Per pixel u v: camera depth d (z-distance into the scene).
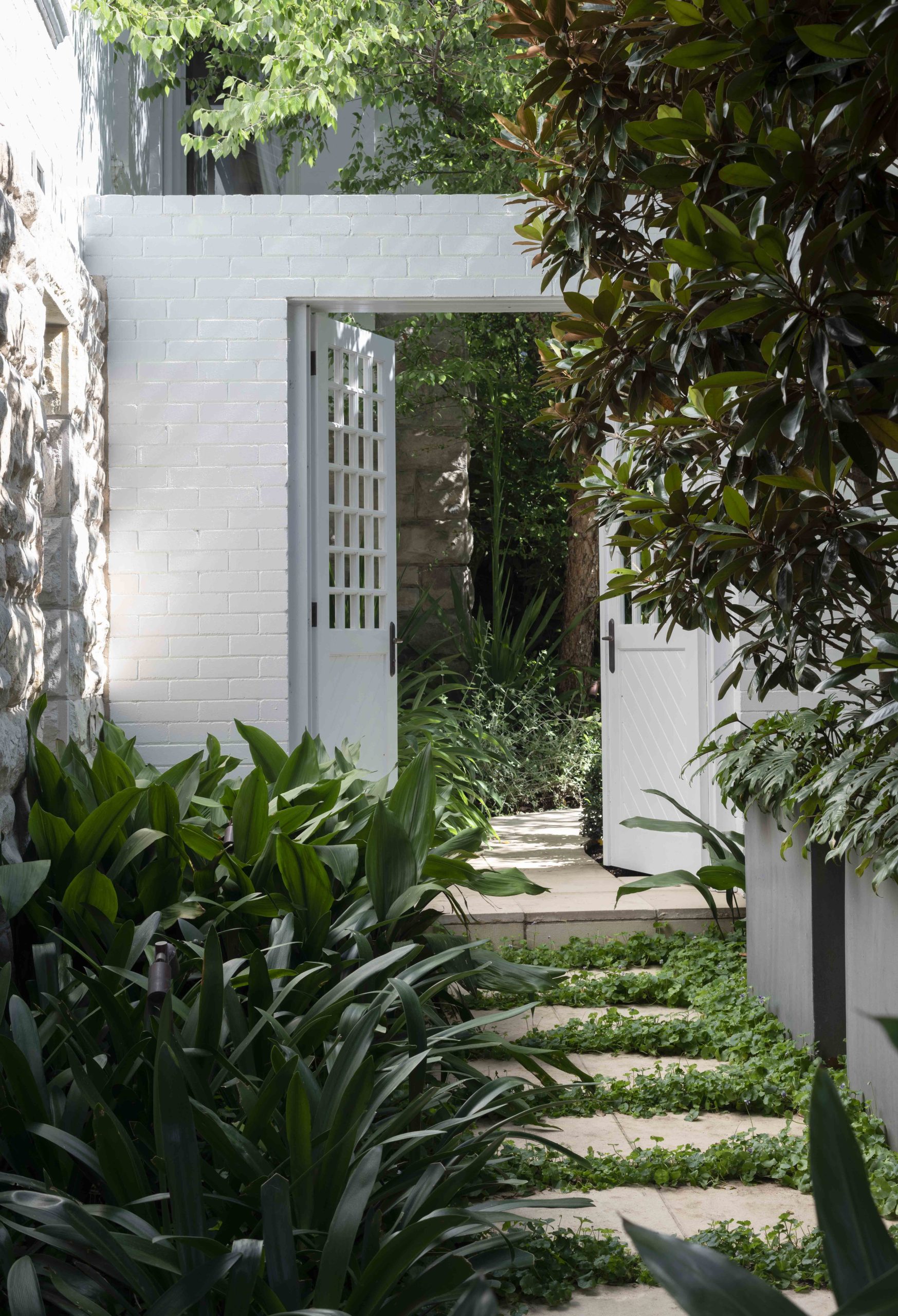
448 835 4.91
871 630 3.19
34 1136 2.13
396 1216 2.20
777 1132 3.00
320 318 5.76
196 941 2.97
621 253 3.23
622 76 2.75
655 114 2.83
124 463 5.54
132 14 5.57
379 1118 2.54
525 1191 2.65
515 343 9.54
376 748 6.20
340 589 5.92
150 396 5.54
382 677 6.27
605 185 2.95
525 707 8.41
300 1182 1.94
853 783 2.74
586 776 8.01
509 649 8.66
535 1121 2.84
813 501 2.43
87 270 5.41
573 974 4.30
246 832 3.46
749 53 2.09
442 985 2.69
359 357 6.14
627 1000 4.12
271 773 4.21
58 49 4.78
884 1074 2.84
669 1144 2.92
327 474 5.80
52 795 3.40
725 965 4.30
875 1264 0.83
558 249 3.25
